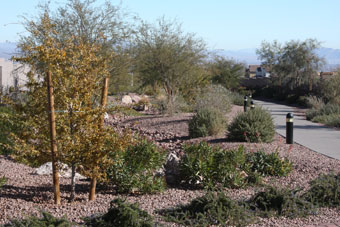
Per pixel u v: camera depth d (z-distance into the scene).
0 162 10.80
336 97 30.52
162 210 6.33
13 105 7.09
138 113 24.91
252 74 113.88
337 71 33.06
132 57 28.86
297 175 9.03
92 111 6.82
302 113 27.97
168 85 28.97
